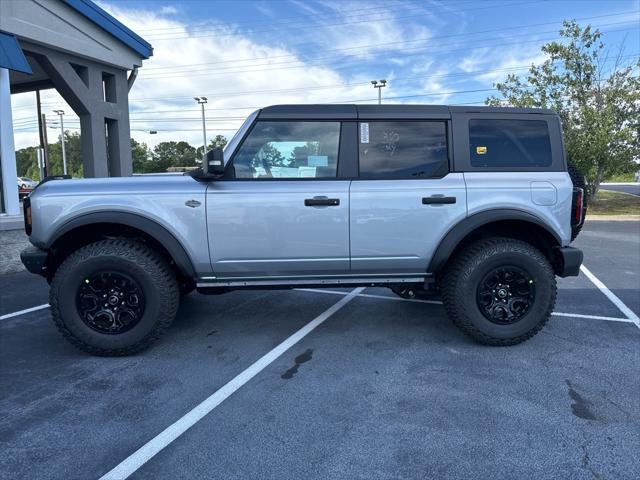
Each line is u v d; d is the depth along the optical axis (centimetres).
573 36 1755
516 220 414
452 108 418
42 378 361
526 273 408
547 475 242
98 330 396
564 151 422
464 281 407
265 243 400
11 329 480
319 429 286
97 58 1049
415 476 242
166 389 340
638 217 1591
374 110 413
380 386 342
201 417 300
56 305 390
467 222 406
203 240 397
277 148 408
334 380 353
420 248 409
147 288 391
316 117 408
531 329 412
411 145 413
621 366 375
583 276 707
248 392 334
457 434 279
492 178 411
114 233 425
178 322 493
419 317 506
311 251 404
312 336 449
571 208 418
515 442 270
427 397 325
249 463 253
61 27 945
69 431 286
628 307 539
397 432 282
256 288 435
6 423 295
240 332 462
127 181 402
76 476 244
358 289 630
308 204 397
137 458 258
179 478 242
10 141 802
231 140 410
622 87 1756
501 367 374
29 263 397
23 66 775
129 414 305
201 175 404
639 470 246
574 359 389
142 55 1201
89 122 1060
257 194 396
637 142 1736
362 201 401
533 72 1842
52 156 5819
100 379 358
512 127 419
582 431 282
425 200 403
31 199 396
